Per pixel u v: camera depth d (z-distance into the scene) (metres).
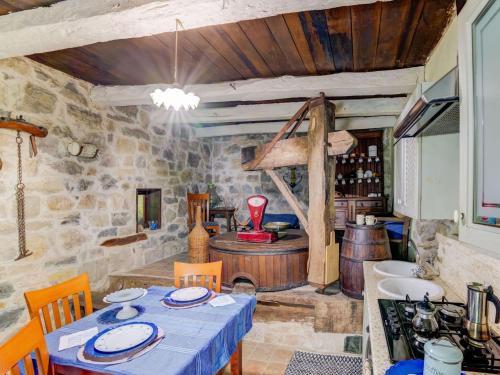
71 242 2.89
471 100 1.12
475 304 1.14
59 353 1.26
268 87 2.94
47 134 2.66
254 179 5.61
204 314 1.63
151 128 4.06
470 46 1.12
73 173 2.92
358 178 5.36
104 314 1.66
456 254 1.78
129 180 3.65
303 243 2.91
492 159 1.01
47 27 1.69
